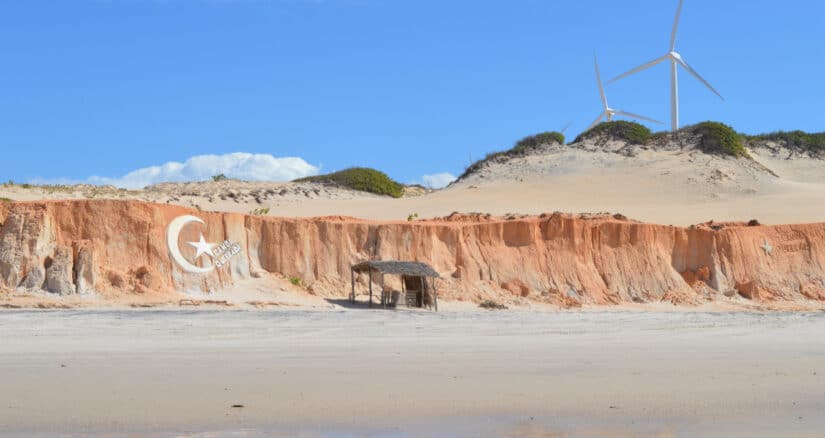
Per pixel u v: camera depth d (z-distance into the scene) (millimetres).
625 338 36562
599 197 106125
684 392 20562
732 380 22703
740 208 95375
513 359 27188
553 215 65000
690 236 67938
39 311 40688
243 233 55156
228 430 15750
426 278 55156
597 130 134625
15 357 25672
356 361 26094
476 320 44469
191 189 99688
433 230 60594
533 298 58625
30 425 15961
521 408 18266
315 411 17703
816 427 16344
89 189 85250
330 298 53250
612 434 15664
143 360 25438
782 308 62875
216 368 23922
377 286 56750
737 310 60844
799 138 138250
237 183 107938
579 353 29422
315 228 57562
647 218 89500
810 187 114750
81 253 47594
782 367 25812
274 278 54375
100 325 35469
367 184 112250
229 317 40344
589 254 64250
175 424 16250
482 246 61531
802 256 70062
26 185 80312
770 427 16344
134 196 85938
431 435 15484
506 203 100500
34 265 46750
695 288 65250
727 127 129125
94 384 20641
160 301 46594
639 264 64875
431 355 28156
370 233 59031
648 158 122750
